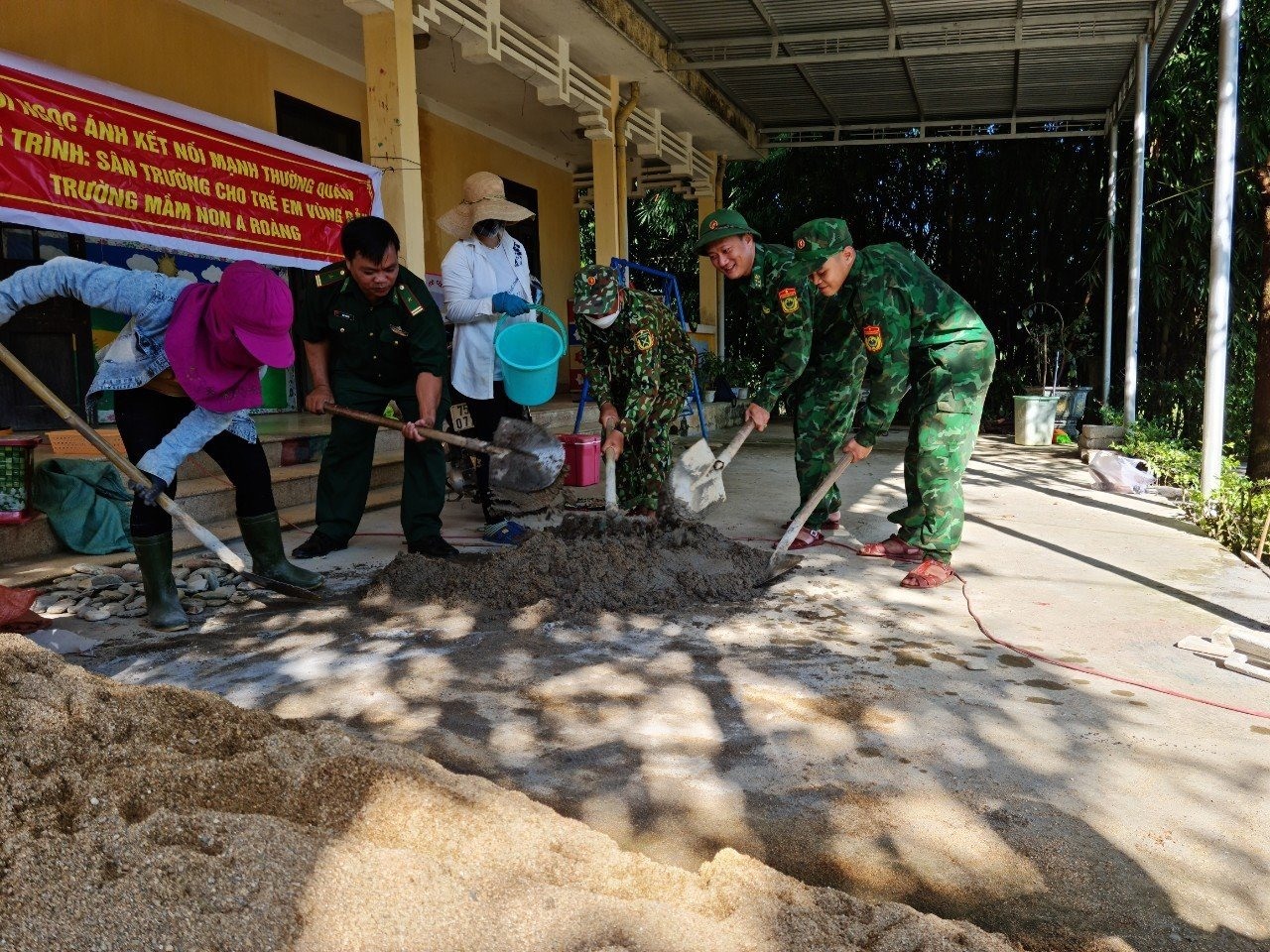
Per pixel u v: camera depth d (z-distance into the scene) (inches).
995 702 121.1
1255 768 103.7
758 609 161.2
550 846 76.0
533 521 235.3
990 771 102.2
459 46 340.8
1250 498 215.8
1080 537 222.2
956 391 173.9
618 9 331.6
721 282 539.8
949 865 84.2
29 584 164.6
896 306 171.5
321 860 69.4
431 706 117.7
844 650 140.6
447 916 64.7
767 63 376.2
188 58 283.6
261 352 138.6
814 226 167.9
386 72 255.1
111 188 225.8
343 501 195.6
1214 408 244.1
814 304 198.4
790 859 84.7
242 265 141.1
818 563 194.7
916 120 493.4
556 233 515.2
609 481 191.9
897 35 367.6
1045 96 451.2
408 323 184.7
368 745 87.8
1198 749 108.3
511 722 113.3
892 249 179.3
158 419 151.0
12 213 205.3
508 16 317.1
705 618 155.5
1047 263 548.1
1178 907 78.7
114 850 68.7
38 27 241.4
